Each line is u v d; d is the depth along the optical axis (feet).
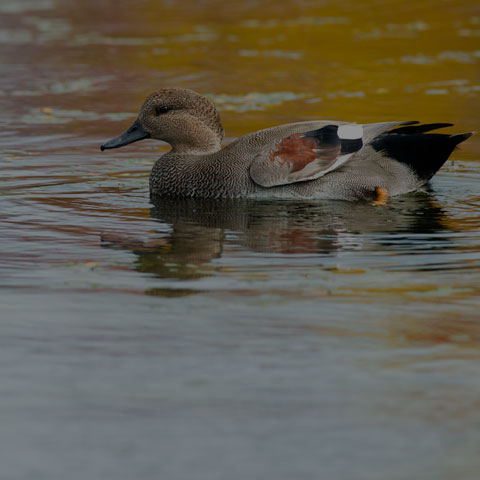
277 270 35.86
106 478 20.61
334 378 25.79
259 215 45.19
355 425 23.06
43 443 22.22
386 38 101.04
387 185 48.44
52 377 25.93
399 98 75.46
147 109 52.39
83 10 120.37
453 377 25.86
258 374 26.07
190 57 93.30
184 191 49.73
